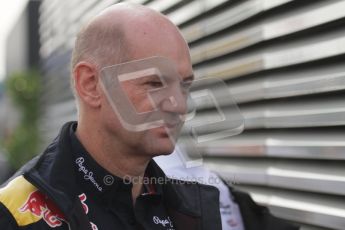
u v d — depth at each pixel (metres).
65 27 6.82
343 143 2.40
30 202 1.46
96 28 1.54
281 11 2.82
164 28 1.51
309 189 2.64
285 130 2.84
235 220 2.42
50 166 1.53
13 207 1.43
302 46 2.66
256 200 3.11
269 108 2.96
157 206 1.72
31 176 1.47
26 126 10.10
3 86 14.35
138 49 1.46
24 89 10.24
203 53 3.58
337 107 2.44
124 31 1.48
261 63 3.00
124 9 1.53
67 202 1.44
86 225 1.46
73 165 1.56
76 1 6.06
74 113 6.02
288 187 2.82
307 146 2.65
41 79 9.58
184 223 1.75
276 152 2.91
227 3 3.28
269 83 2.94
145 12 1.52
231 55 3.28
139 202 1.64
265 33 2.95
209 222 1.79
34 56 10.55
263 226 2.44
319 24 2.52
